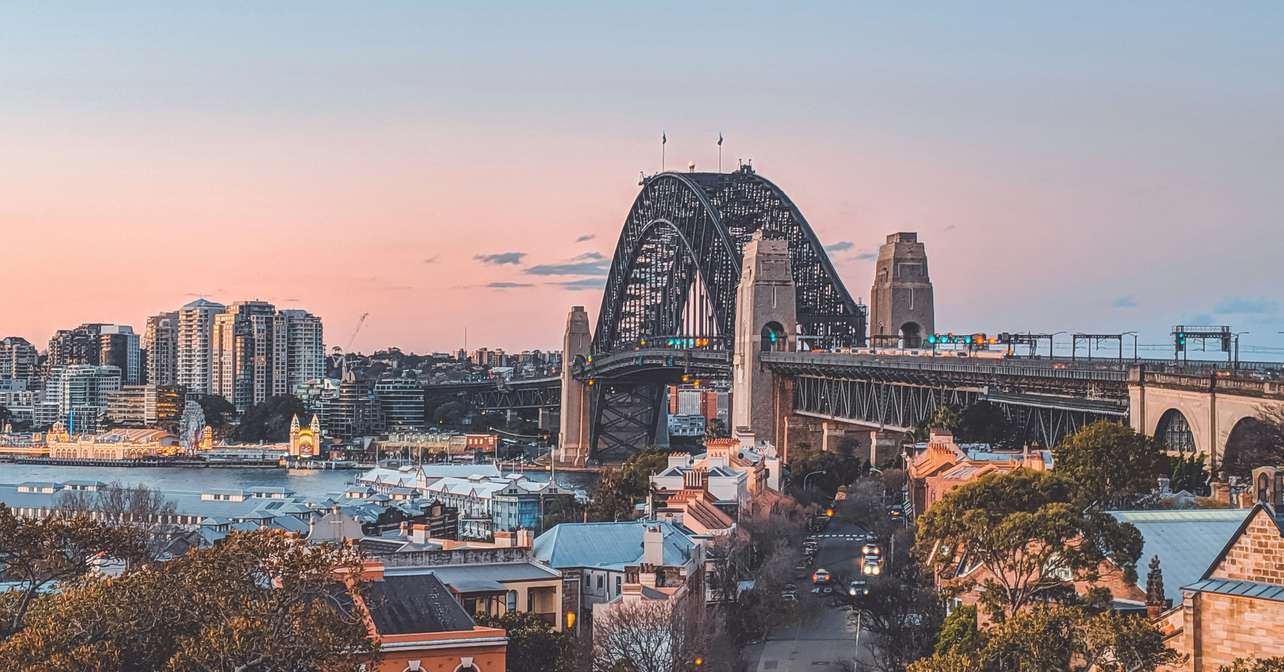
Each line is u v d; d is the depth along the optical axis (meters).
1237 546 95.94
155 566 136.25
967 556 137.25
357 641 112.56
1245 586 94.94
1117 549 123.94
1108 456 195.38
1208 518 129.50
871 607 175.00
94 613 114.00
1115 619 98.94
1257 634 92.88
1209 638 94.62
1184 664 95.31
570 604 180.50
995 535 128.12
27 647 109.44
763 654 184.75
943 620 162.50
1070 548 124.25
